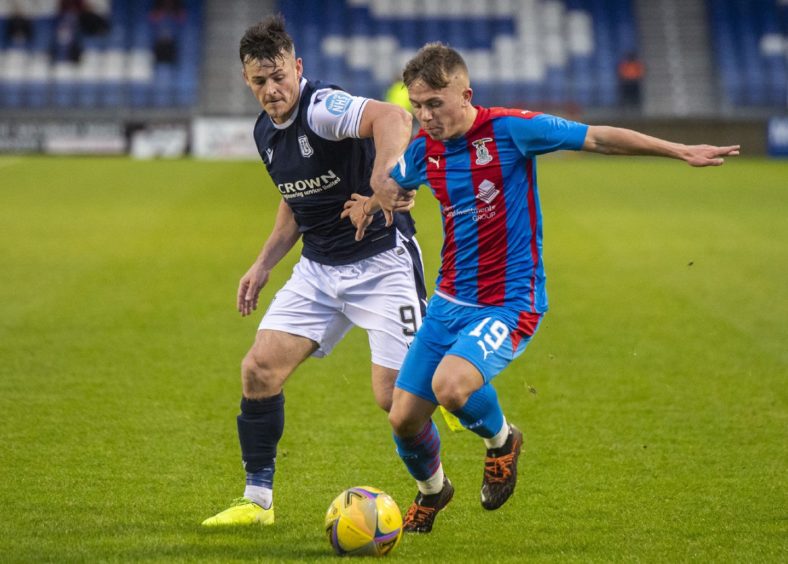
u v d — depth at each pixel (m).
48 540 17.73
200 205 71.44
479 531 18.70
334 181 19.22
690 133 116.81
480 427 18.02
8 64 123.88
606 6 134.25
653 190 83.88
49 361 31.89
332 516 17.23
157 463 22.62
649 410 27.20
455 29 132.12
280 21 18.81
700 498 20.44
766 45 129.25
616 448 23.95
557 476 21.95
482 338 17.44
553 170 101.62
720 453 23.48
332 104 18.56
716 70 127.94
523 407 27.59
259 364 19.11
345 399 28.31
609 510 19.80
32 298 41.56
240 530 18.61
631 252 53.91
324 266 19.81
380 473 22.23
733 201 76.81
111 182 84.56
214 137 111.75
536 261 18.09
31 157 106.88
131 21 128.75
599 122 121.75
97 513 19.34
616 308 40.50
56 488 20.81
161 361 32.19
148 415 26.41
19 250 52.91
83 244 55.00
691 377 30.55
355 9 133.25
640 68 123.62
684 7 133.50
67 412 26.53
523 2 134.62
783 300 42.00
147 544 17.59
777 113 122.62
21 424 25.41
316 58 128.50
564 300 42.12
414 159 18.23
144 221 63.56
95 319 38.00
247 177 88.25
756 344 34.56
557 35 131.38
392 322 19.58
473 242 17.94
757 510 19.67
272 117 19.06
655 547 17.64
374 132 18.03
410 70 17.28
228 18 130.75
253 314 39.50
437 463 18.67
